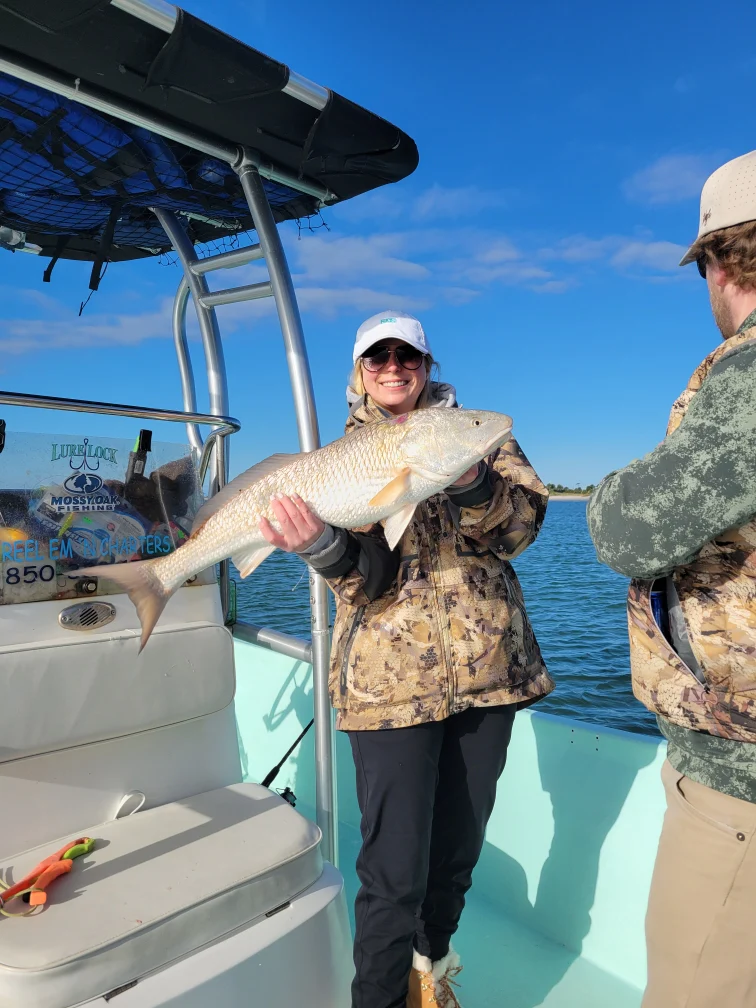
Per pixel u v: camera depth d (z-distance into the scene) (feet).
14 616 6.27
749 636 4.11
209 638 7.13
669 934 4.41
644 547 4.16
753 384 3.72
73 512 6.96
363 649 6.51
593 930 8.34
